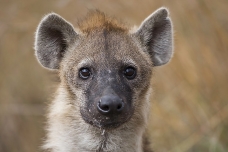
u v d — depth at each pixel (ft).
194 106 52.90
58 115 38.70
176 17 54.34
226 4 53.31
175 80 54.13
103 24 40.06
